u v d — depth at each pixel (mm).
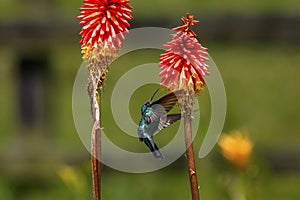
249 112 16141
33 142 12680
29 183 12492
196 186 4090
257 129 15602
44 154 12555
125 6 4328
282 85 16844
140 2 18688
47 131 12898
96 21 4281
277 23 12211
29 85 12820
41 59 12789
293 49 13695
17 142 12695
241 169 8938
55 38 12641
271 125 15727
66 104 16172
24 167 12547
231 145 8750
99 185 4238
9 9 18281
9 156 12555
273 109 16219
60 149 12633
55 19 12633
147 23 12203
